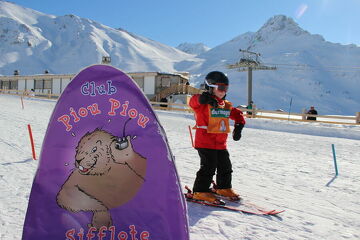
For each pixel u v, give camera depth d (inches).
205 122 147.0
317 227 131.6
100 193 84.8
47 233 80.7
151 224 85.0
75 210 83.3
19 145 294.5
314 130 673.6
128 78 88.5
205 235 114.7
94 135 86.1
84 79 87.1
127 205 85.5
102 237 83.3
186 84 1380.4
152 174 87.0
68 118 85.6
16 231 111.1
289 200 169.9
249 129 703.1
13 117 568.4
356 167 288.7
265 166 271.3
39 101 1180.5
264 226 127.0
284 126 721.0
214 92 145.8
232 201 153.9
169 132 522.9
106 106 87.4
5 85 1717.5
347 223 139.7
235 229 121.3
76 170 84.5
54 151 84.3
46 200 82.3
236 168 256.4
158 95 1247.5
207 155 147.1
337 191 195.9
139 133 87.9
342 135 635.5
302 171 256.7
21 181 174.6
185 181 195.5
